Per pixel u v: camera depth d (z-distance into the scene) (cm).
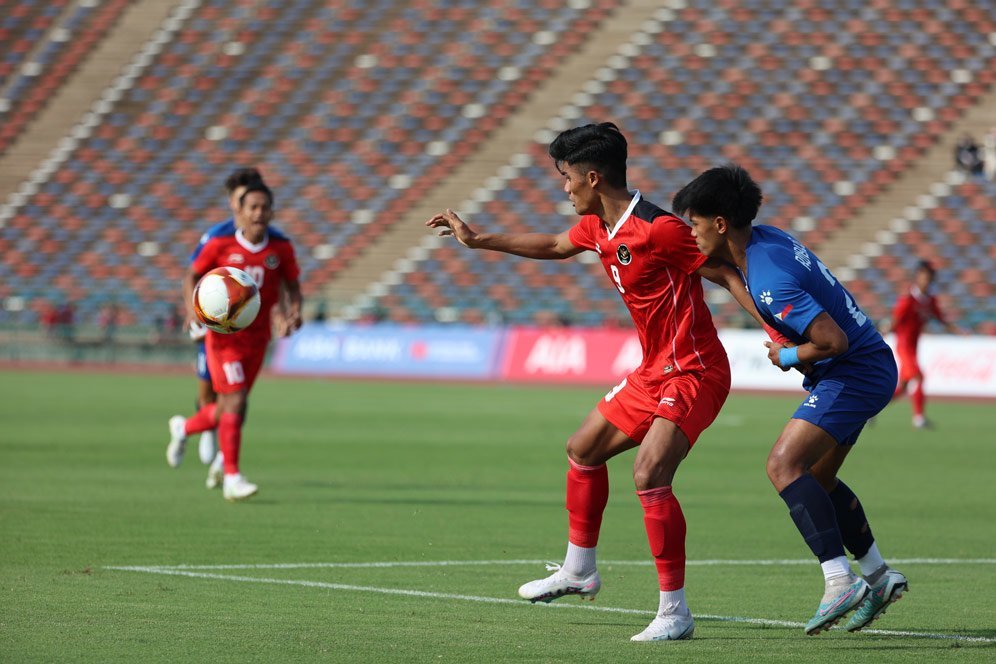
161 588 2797
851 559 3478
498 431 7406
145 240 15238
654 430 2380
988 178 13388
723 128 14212
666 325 2423
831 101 14212
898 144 13788
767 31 14912
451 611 2580
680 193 2328
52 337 14512
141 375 12638
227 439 4359
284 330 4497
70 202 15738
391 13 16438
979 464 6069
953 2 14700
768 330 2364
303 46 16438
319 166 15175
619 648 2236
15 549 3341
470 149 14825
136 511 4147
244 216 4347
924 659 2158
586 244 2548
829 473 2408
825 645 2281
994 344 10481
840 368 2331
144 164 15862
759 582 3034
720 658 2153
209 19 17062
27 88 16838
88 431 7138
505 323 13238
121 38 17125
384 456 6112
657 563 2347
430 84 15562
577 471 2525
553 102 14938
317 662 2086
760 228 2352
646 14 15412
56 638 2256
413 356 12494
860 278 12875
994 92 14025
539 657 2145
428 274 13950
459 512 4253
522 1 16000
